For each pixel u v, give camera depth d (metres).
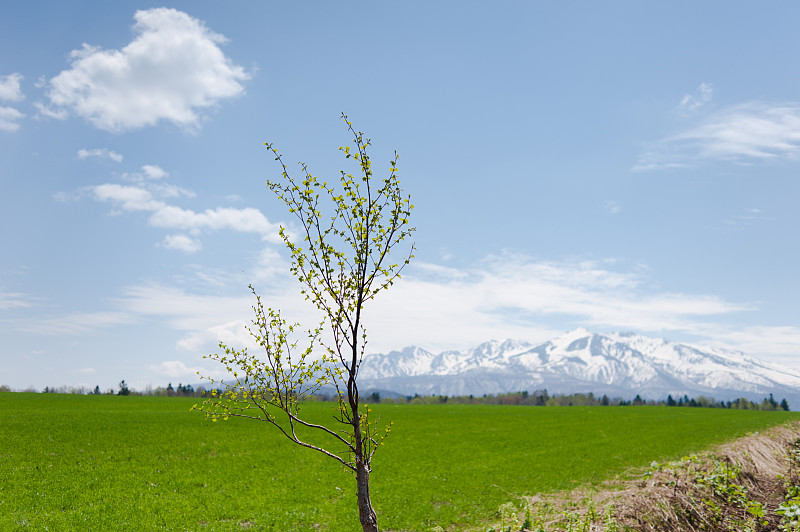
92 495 26.69
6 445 35.78
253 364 10.05
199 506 25.81
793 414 100.12
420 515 25.23
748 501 18.11
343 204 9.73
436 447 47.56
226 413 9.86
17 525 21.48
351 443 10.76
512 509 18.70
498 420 76.81
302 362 10.11
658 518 17.06
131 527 22.22
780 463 28.88
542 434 59.66
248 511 25.33
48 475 29.77
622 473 36.44
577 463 40.69
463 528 23.67
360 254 9.81
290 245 9.80
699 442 52.69
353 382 10.09
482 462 40.59
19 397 72.75
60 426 44.50
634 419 82.50
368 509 10.05
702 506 18.09
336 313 10.10
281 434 48.44
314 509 25.92
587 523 16.95
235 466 35.34
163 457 36.78
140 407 67.12
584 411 104.25
